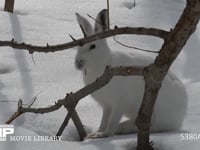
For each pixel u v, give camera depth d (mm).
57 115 10242
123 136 9547
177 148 8203
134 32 6969
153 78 7375
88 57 9789
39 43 16094
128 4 21500
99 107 11242
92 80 10055
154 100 7676
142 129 7879
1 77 12969
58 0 21156
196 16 6641
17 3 20453
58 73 13844
